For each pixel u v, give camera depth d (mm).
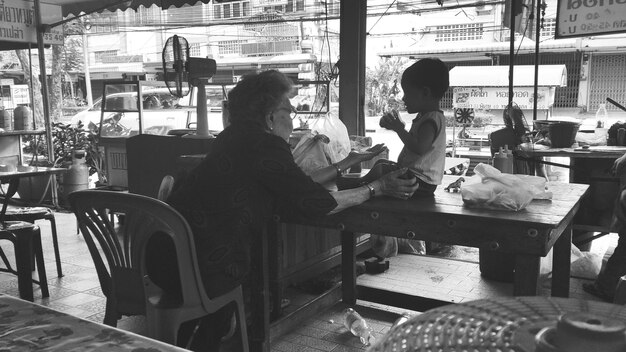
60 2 6957
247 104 1951
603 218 4023
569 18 4531
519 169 3998
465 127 11055
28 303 1344
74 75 21219
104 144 5965
